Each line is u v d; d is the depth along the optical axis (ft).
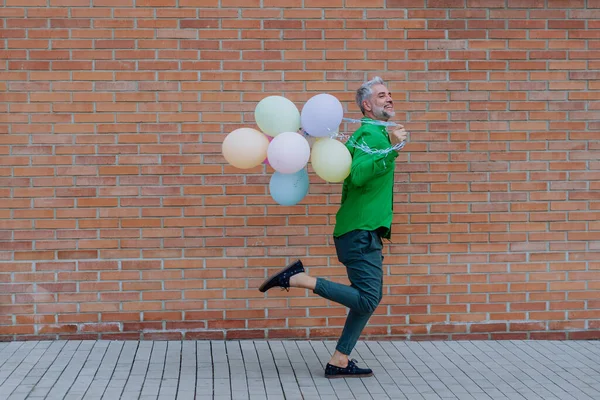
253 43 19.04
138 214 19.06
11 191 18.83
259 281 19.34
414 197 19.57
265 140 15.71
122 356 17.88
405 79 19.35
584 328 19.98
